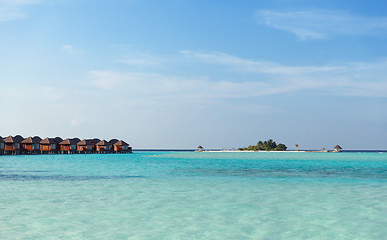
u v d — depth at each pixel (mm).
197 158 92312
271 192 23812
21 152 112500
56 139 130500
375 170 45406
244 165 56938
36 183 28969
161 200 20531
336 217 16203
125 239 12672
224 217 16203
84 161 72438
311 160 78938
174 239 12742
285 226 14617
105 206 18625
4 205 18766
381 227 14469
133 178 33625
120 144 147375
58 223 14867
